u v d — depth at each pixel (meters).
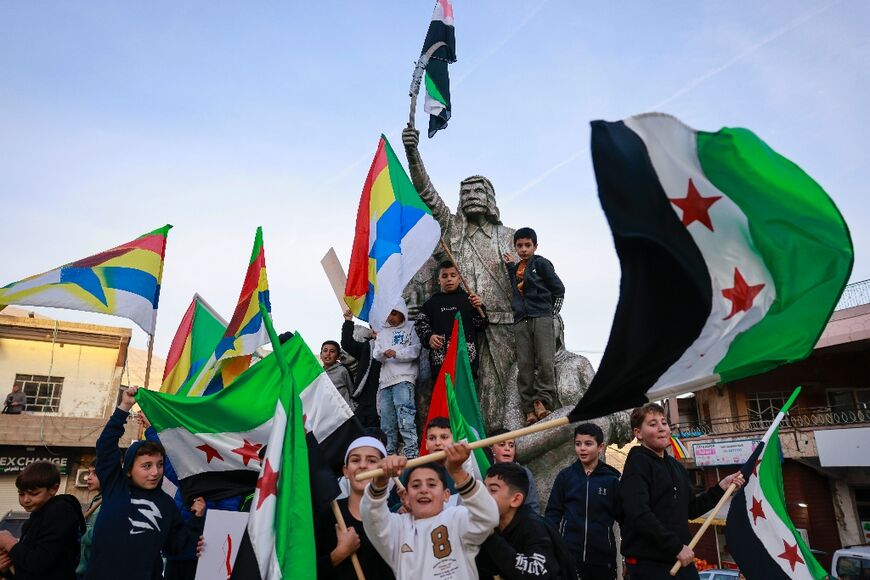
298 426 3.94
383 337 7.93
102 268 6.73
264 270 6.87
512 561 3.41
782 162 3.39
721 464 25.16
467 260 8.95
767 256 3.42
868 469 22.56
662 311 3.36
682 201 3.44
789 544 5.04
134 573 4.54
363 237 7.15
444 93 8.58
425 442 4.51
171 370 8.22
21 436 23.67
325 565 3.81
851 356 26.47
